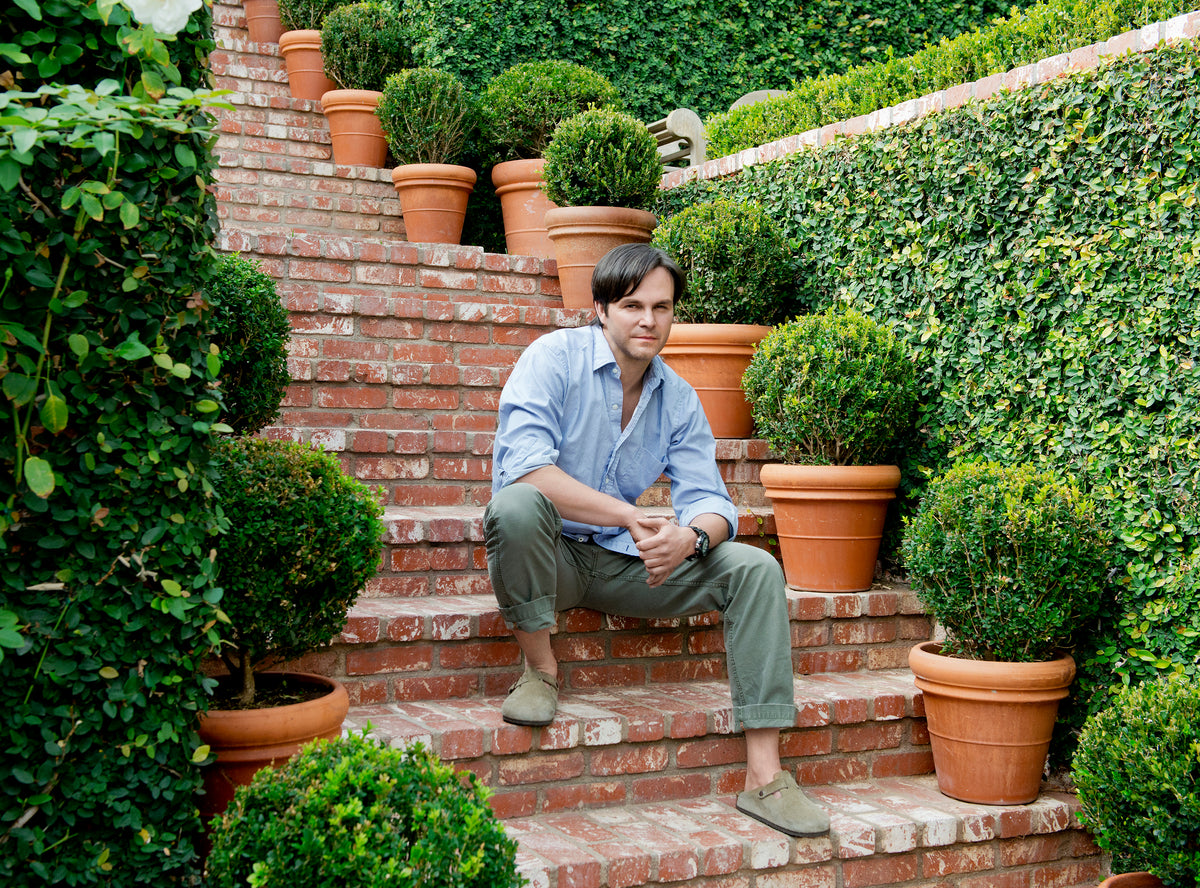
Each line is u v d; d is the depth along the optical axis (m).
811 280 4.75
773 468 4.04
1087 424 3.55
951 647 3.45
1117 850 2.81
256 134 6.60
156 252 2.04
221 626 2.40
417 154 6.29
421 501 4.23
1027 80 3.74
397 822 1.90
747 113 6.24
